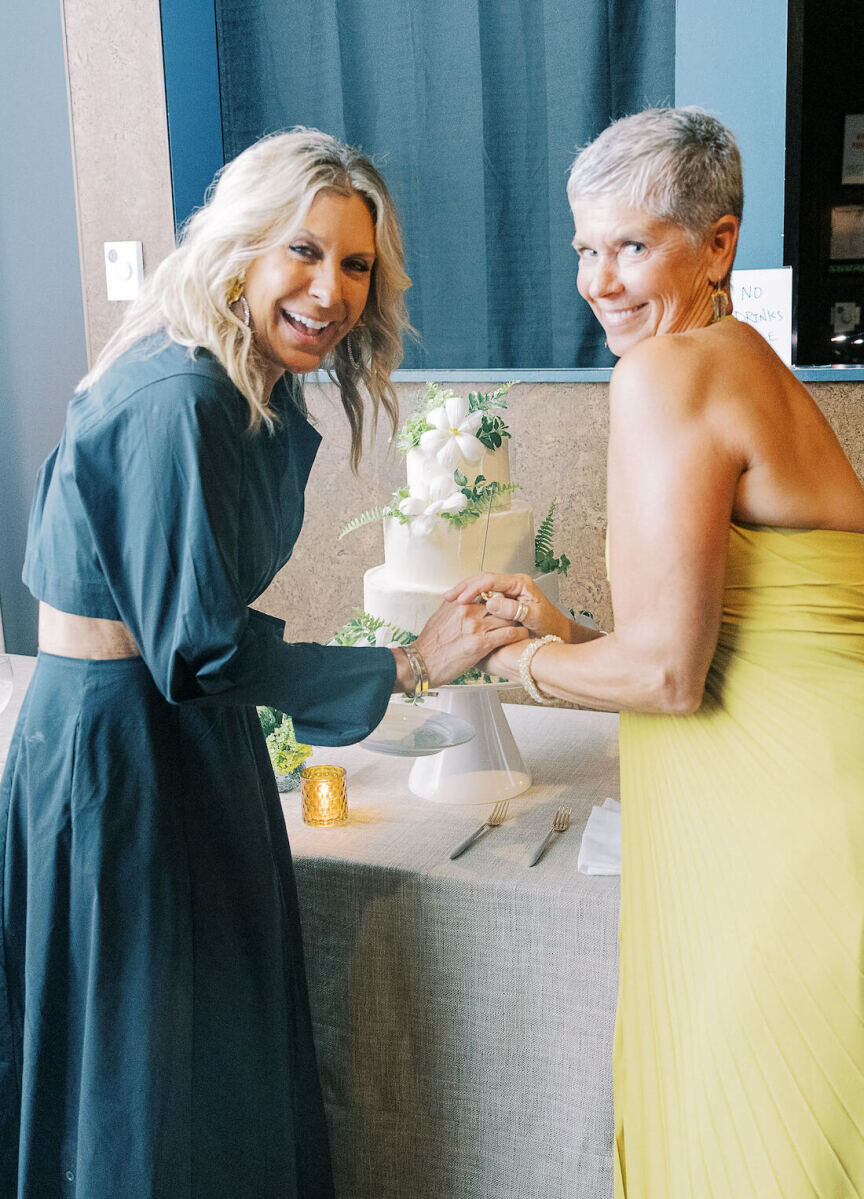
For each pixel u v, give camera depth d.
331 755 1.98
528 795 1.78
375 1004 1.58
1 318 2.79
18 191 2.73
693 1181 1.14
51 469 1.33
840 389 1.98
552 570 1.78
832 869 1.06
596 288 1.24
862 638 1.13
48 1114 1.33
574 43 2.37
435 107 2.50
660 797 1.27
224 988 1.36
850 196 2.69
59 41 2.62
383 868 1.53
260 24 2.54
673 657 1.13
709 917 1.16
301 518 1.48
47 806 1.29
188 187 2.41
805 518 1.13
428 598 1.61
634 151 1.17
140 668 1.29
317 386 2.31
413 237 2.58
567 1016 1.47
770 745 1.13
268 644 1.29
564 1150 1.50
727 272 1.23
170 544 1.19
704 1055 1.13
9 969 1.37
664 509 1.11
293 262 1.23
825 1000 1.04
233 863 1.36
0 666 1.72
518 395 2.19
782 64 2.09
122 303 2.44
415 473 1.67
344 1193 1.65
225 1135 1.38
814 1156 1.02
